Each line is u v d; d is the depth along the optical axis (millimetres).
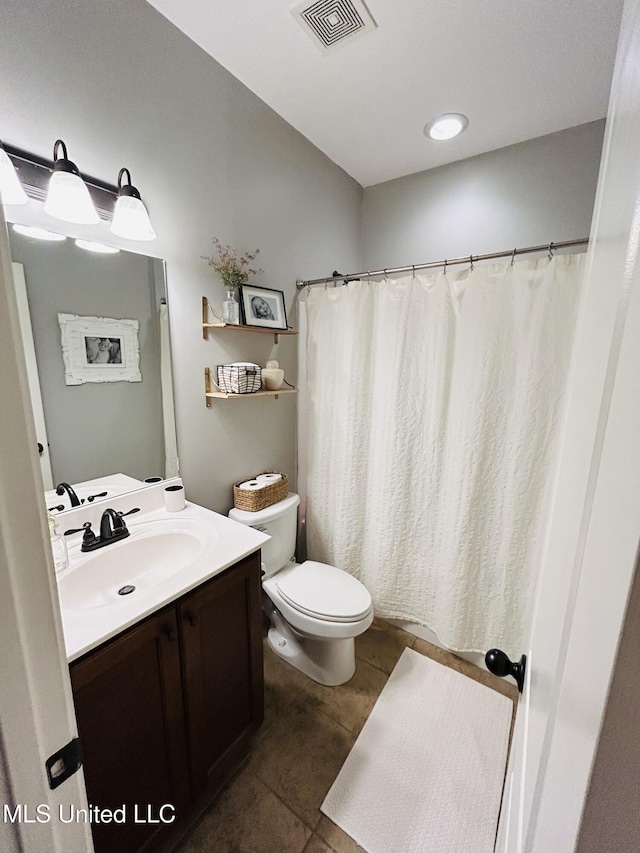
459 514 1639
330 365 1947
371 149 1993
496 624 1654
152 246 1323
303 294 2016
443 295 1586
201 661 1062
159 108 1274
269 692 1566
